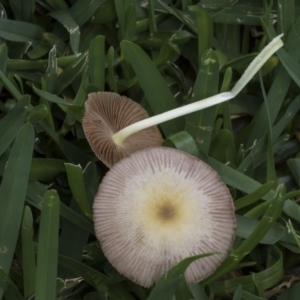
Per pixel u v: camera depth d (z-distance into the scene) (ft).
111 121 0.78
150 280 0.69
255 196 0.77
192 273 0.70
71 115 0.79
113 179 0.70
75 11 0.85
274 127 0.83
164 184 0.70
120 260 0.69
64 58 0.82
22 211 0.72
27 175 0.73
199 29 0.84
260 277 0.77
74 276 0.76
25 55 0.84
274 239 0.78
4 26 0.82
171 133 0.81
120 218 0.69
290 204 0.80
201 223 0.69
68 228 0.77
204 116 0.79
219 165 0.79
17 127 0.76
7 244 0.72
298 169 0.83
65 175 0.81
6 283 0.71
